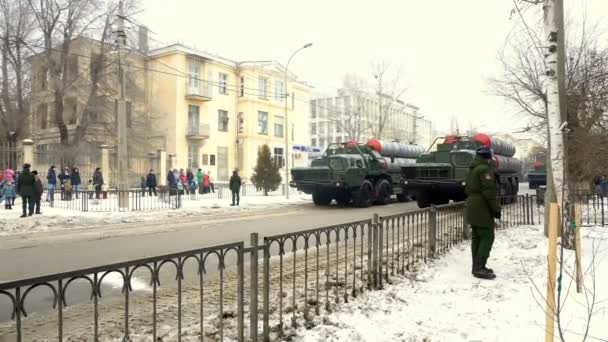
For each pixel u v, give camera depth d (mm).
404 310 4449
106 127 29375
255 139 42406
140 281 6203
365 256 7820
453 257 7082
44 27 27906
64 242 9609
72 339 3969
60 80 27906
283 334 3797
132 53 29797
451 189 16406
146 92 33656
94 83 28797
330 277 6051
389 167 20375
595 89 10312
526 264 6402
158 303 5082
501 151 19547
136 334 4023
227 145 41219
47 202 19000
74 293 5594
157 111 33906
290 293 5234
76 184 20641
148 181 22859
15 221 13156
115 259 7723
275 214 15750
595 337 3588
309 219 13977
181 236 10406
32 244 9352
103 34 28531
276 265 7082
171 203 19359
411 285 5422
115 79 29547
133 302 5145
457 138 18219
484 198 5789
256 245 3604
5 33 27594
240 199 22797
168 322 4383
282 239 3875
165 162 28953
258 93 43156
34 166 22141
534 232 9508
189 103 37625
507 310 4410
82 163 26781
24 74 28438
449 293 5074
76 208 17156
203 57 38250
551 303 3443
